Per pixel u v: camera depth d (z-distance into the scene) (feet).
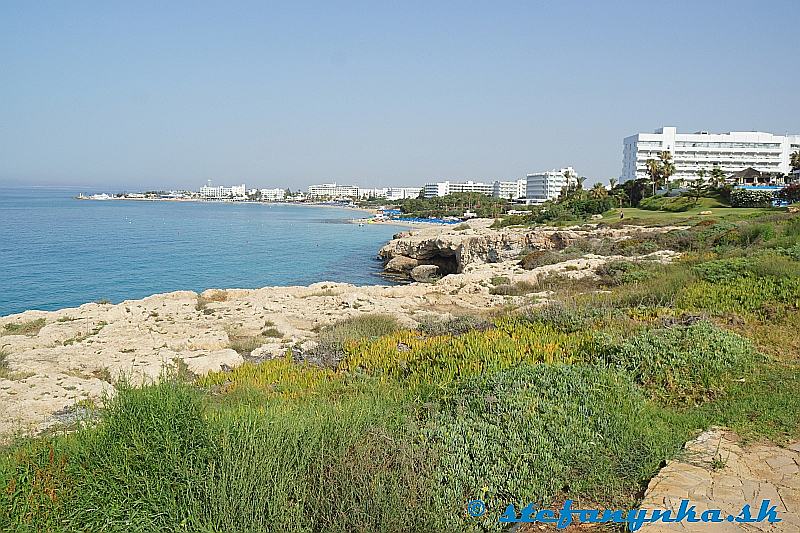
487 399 24.88
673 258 87.51
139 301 75.87
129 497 17.51
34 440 23.04
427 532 17.08
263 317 63.36
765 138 412.36
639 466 20.75
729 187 235.40
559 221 228.84
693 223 155.33
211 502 17.26
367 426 21.71
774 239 79.51
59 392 35.17
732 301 44.65
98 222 377.09
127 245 235.40
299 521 17.11
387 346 42.42
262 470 18.25
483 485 19.12
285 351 45.91
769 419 24.43
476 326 47.57
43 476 18.28
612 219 204.74
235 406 28.63
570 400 25.20
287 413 23.88
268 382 36.86
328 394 32.07
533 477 19.63
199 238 278.67
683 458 21.29
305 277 166.50
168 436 18.62
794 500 18.49
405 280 169.58
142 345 48.98
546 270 93.04
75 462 18.80
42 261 179.93
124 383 23.03
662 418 25.26
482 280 91.91
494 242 170.19
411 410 26.05
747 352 31.63
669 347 31.14
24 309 109.29
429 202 527.81
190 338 51.55
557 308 47.83
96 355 45.24
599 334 36.14
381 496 17.61
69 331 55.11
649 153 414.82
